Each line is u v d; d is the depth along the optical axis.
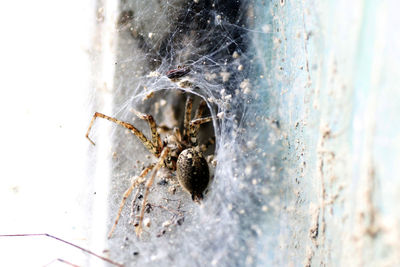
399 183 0.10
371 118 0.11
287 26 0.12
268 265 0.12
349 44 0.11
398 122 0.10
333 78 0.11
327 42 0.12
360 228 0.11
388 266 0.10
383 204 0.10
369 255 0.11
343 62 0.11
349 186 0.11
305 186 0.12
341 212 0.11
